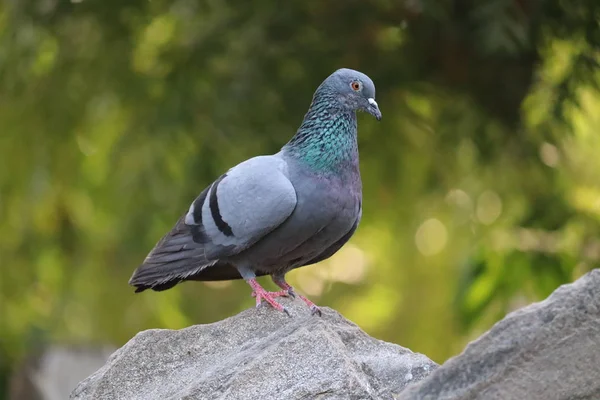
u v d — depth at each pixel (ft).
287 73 46.52
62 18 49.16
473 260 48.11
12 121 52.75
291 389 24.39
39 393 52.60
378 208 51.49
